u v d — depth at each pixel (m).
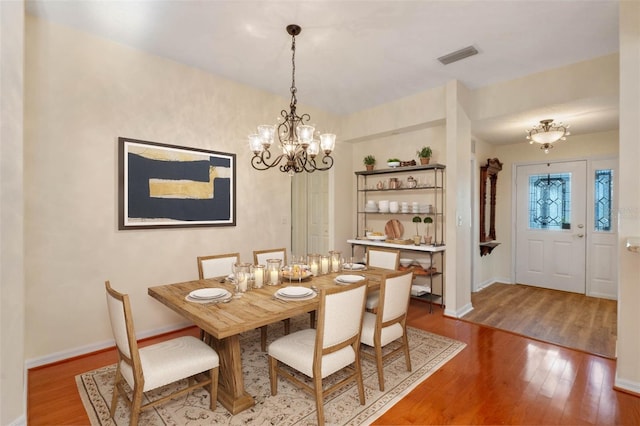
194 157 3.39
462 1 2.29
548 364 2.63
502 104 3.76
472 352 2.85
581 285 4.85
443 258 4.31
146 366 1.77
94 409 2.01
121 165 2.91
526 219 5.38
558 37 2.79
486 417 1.96
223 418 1.94
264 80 3.72
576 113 3.72
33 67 2.49
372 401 2.12
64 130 2.63
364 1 2.29
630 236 2.23
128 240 2.99
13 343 1.75
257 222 3.99
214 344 2.29
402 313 2.42
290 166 2.75
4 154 1.73
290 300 2.11
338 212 5.14
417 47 2.96
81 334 2.74
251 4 2.33
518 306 4.23
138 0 2.29
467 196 4.04
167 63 3.20
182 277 3.34
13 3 1.79
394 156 4.84
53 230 2.60
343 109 4.82
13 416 1.74
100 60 2.80
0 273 1.70
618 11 2.41
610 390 2.25
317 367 1.80
